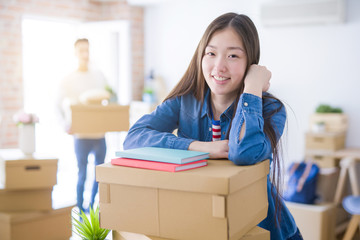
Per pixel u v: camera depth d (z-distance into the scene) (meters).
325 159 3.96
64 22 5.56
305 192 3.32
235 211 0.93
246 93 1.11
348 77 4.28
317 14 4.23
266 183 1.14
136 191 1.00
